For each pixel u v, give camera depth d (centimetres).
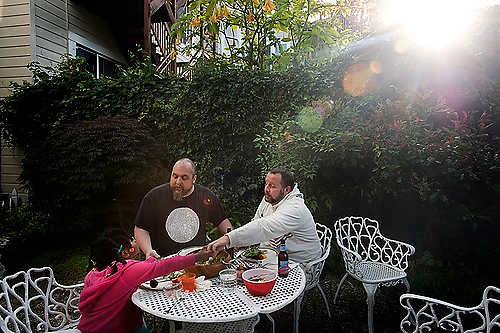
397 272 306
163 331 304
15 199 593
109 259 203
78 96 590
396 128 358
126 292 193
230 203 511
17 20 614
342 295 370
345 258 318
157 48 911
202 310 178
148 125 593
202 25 611
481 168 342
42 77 599
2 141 629
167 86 598
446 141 342
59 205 551
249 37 650
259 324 311
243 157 535
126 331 198
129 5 734
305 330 302
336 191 405
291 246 277
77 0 710
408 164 350
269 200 285
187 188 298
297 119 443
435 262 360
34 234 517
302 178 390
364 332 299
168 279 215
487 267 374
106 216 582
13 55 623
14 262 466
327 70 495
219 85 540
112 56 825
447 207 356
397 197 382
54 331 212
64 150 539
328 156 377
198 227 300
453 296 346
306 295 370
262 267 233
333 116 434
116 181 550
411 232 404
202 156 562
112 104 597
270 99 517
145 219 297
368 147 367
